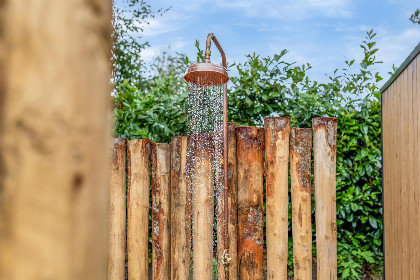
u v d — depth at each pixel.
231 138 2.69
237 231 2.68
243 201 2.65
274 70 3.64
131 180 2.93
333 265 2.51
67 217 0.29
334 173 2.54
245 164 2.66
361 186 3.57
